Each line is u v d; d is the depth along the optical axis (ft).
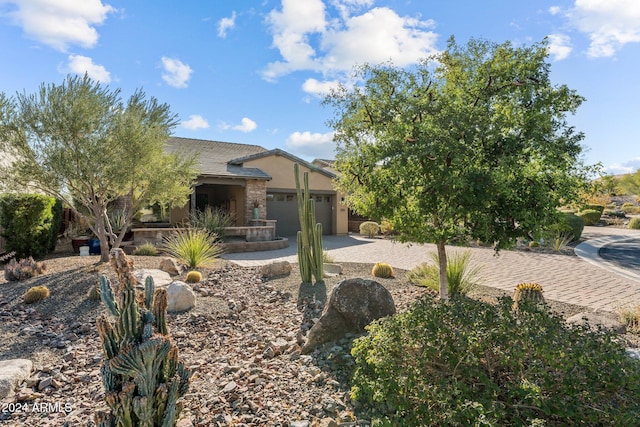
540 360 7.98
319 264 25.64
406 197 15.05
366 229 65.98
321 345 13.94
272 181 61.46
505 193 12.55
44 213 36.22
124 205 45.83
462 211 14.10
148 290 7.34
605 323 16.42
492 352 8.32
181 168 33.58
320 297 22.12
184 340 16.84
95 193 29.43
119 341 6.71
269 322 19.10
